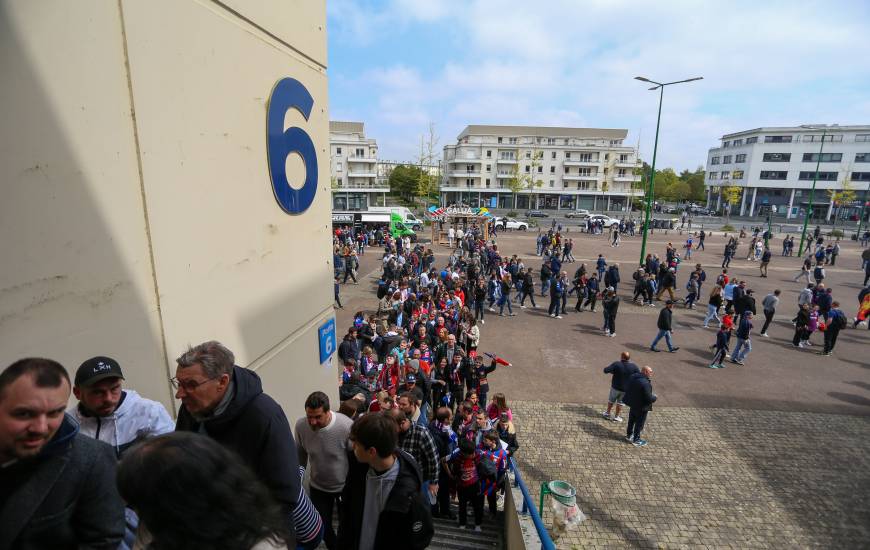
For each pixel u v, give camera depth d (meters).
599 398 9.79
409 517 2.36
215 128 2.44
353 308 16.22
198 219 2.34
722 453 7.81
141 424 1.84
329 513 3.25
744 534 6.04
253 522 0.99
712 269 24.52
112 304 1.85
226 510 0.94
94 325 1.78
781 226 52.62
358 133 74.00
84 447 1.35
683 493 6.81
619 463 7.52
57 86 1.57
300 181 3.45
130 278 1.93
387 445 2.35
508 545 4.97
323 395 3.07
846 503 6.62
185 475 0.91
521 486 5.16
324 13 3.77
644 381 7.81
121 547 1.71
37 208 1.53
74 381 1.69
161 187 2.07
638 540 5.93
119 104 1.83
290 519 1.92
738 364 11.70
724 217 66.44
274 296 3.15
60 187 1.60
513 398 9.74
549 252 27.14
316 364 3.91
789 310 16.72
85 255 1.71
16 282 1.47
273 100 3.00
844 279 22.61
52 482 1.25
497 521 5.51
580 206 72.81
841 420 8.93
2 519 1.19
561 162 71.12
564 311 16.50
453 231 32.28
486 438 5.54
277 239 3.16
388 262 18.39
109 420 1.76
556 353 12.32
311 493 3.26
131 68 1.87
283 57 3.13
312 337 3.82
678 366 11.55
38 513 1.23
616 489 6.89
